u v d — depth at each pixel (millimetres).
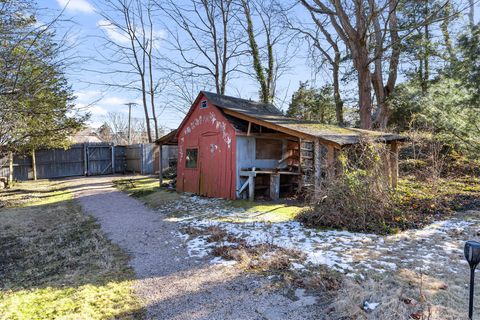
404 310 2695
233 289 3338
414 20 14133
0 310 3062
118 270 4082
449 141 11422
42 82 5285
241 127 9320
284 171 9805
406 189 8812
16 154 15141
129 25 20469
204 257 4383
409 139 12242
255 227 5852
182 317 2838
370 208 5691
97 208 9008
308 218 5992
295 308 2881
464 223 5598
